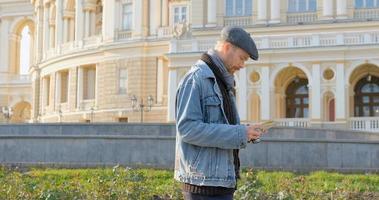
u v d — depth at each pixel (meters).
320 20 52.66
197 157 5.52
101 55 63.53
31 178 18.39
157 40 60.22
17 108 89.12
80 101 65.69
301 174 20.91
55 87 70.06
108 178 14.38
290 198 12.21
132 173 13.78
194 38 51.66
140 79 60.81
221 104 5.61
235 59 5.67
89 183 15.33
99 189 12.45
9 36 89.94
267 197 12.01
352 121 44.81
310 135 29.84
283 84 51.56
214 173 5.50
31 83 85.75
